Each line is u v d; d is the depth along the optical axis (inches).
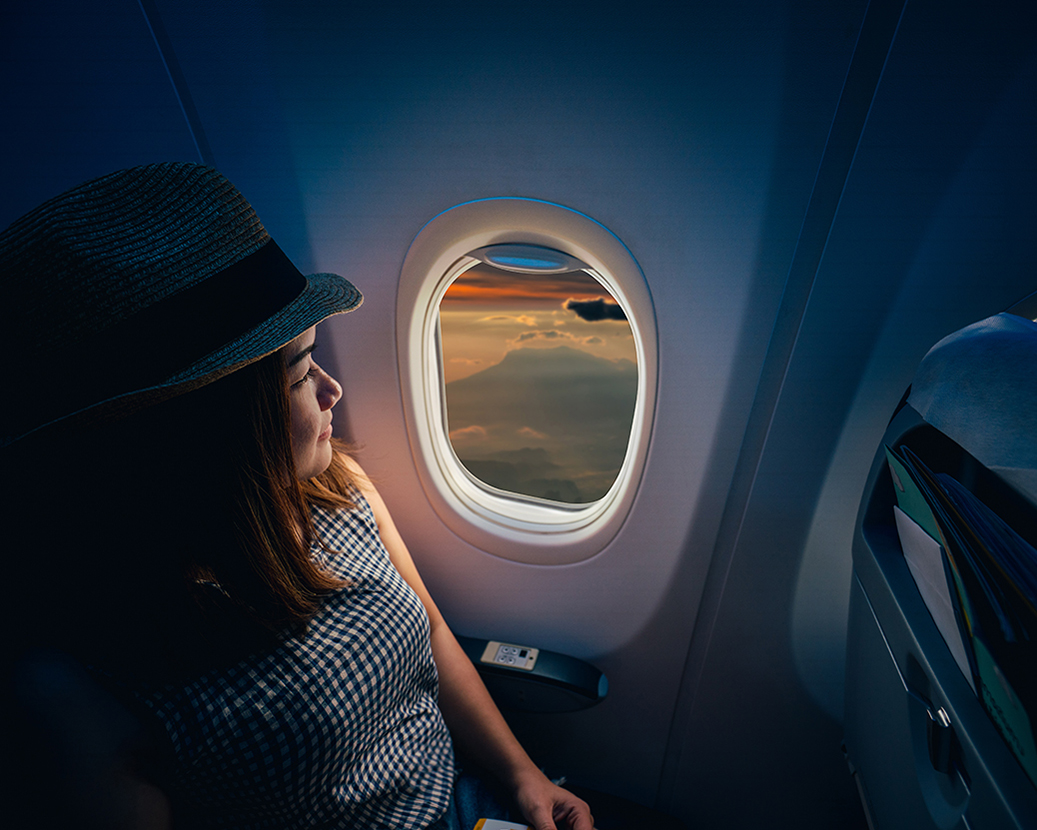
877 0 29.7
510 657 51.7
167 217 25.0
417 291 41.7
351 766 32.4
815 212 35.4
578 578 50.5
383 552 39.9
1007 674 21.5
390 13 32.8
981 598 22.8
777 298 38.2
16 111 37.0
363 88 34.9
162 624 27.6
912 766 29.7
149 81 35.9
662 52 32.2
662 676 52.7
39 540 26.2
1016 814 21.1
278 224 39.6
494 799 40.8
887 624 32.2
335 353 44.8
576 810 39.0
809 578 46.3
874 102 31.9
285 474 29.5
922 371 30.0
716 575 48.0
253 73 35.1
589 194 36.6
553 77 33.5
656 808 58.1
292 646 30.8
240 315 25.8
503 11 32.1
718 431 43.0
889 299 36.9
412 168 37.1
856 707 38.3
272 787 29.2
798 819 54.5
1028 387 22.1
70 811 25.8
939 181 33.4
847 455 41.8
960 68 30.6
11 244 23.2
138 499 26.4
